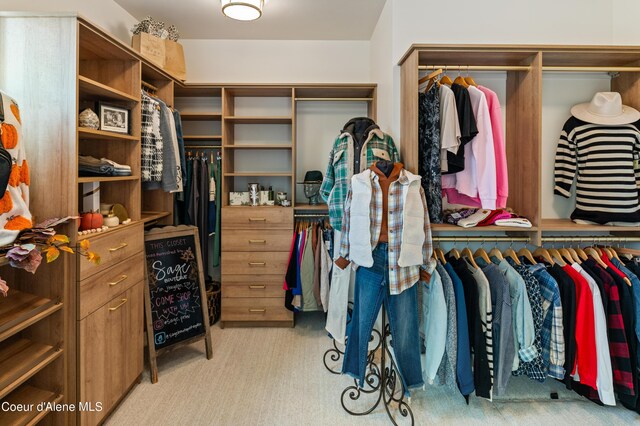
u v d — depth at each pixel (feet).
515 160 7.53
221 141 10.28
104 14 8.09
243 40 10.91
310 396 6.63
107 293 5.89
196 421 5.91
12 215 4.45
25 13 5.20
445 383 6.23
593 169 7.17
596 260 6.75
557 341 6.00
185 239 8.04
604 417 6.08
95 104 6.33
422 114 7.00
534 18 7.77
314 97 10.93
